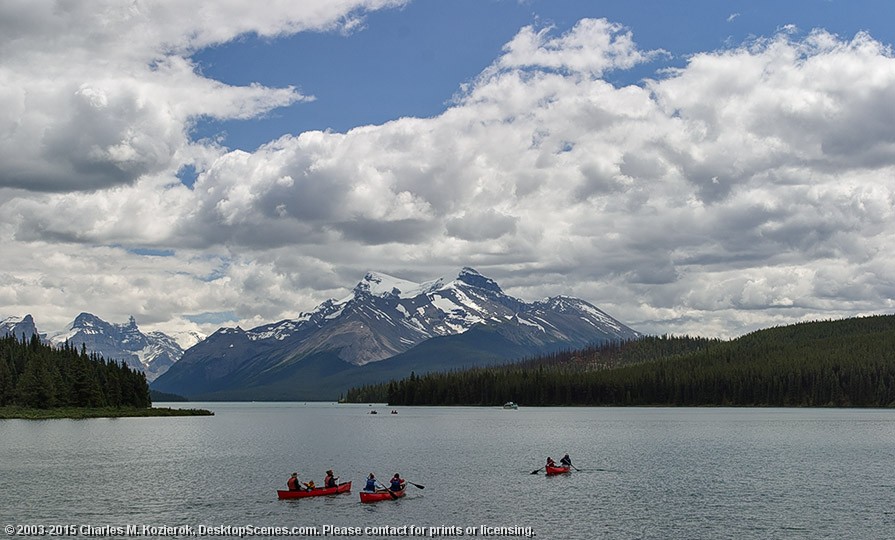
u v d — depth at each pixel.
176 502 86.81
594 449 147.25
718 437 175.38
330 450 149.75
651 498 88.81
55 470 112.69
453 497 89.69
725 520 77.12
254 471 113.38
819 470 112.12
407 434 199.12
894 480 101.88
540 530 73.50
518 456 135.50
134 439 173.25
